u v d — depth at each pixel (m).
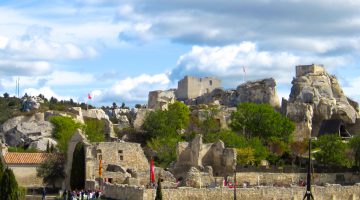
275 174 176.38
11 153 172.75
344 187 155.38
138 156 171.25
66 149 170.25
